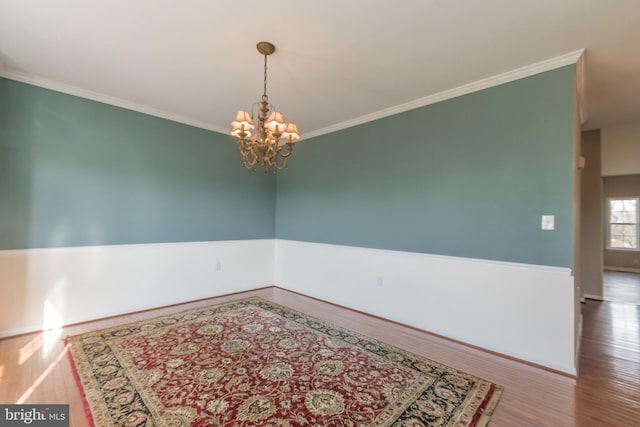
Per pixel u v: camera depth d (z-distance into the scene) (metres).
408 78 2.79
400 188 3.44
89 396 1.88
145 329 3.02
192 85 3.02
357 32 2.11
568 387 2.11
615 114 3.76
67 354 2.45
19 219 2.88
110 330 2.99
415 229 3.29
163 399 1.87
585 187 4.65
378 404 1.86
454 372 2.29
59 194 3.10
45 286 3.00
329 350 2.61
